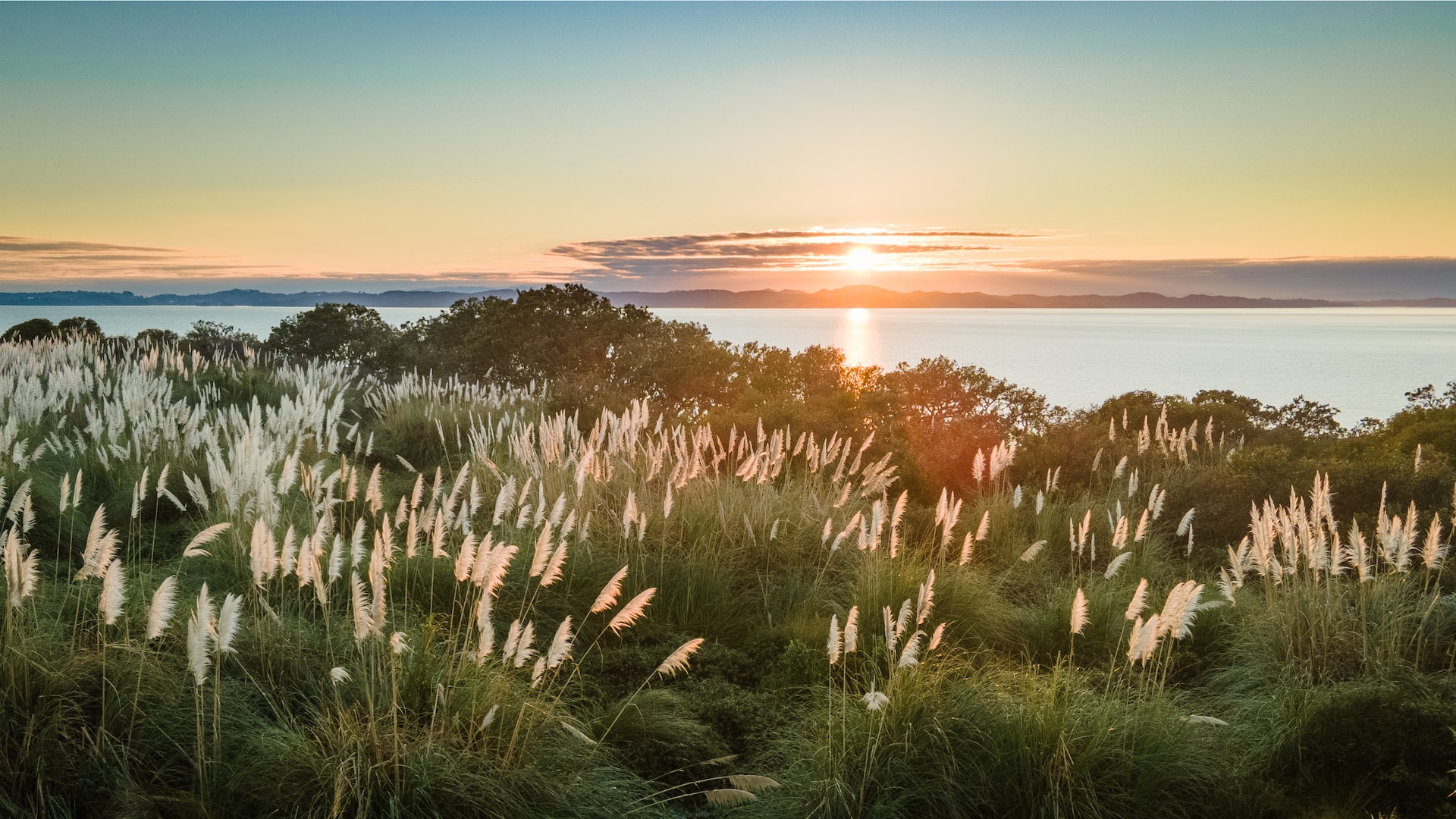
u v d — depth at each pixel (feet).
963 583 25.52
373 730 15.25
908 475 40.09
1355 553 22.03
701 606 26.14
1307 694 18.83
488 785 15.20
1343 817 16.16
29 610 18.24
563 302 87.35
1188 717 17.88
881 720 16.85
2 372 51.19
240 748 15.84
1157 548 31.68
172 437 37.42
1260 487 35.55
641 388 67.21
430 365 88.84
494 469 35.06
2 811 13.55
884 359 322.96
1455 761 16.51
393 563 24.71
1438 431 40.93
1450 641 21.86
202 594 14.24
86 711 16.17
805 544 30.48
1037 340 596.70
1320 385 250.98
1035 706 17.43
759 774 16.96
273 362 81.61
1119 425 54.03
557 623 24.41
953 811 16.15
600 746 17.81
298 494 32.30
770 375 64.75
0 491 20.66
